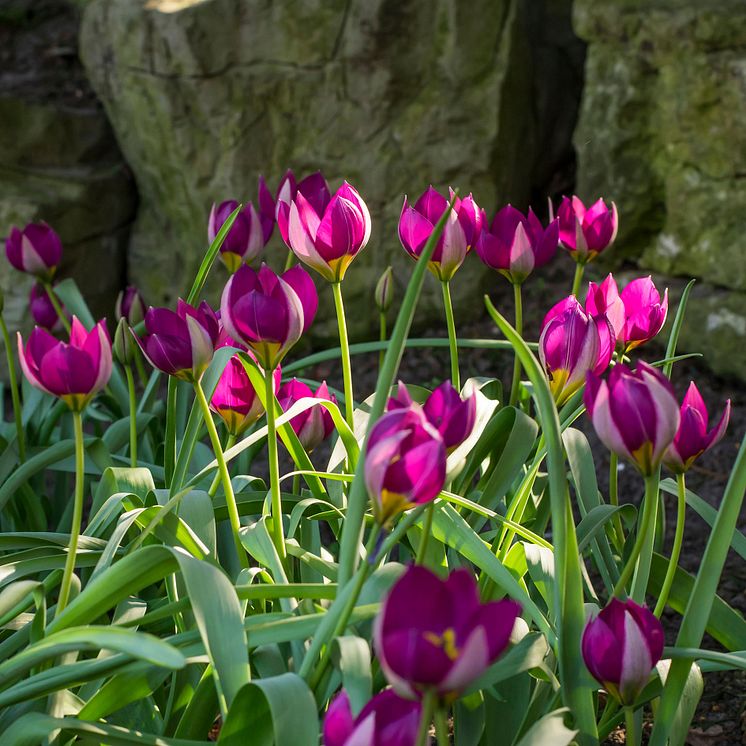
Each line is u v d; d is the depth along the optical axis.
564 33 2.61
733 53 2.04
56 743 0.88
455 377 1.02
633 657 0.78
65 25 2.95
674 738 0.90
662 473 1.82
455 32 2.29
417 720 0.68
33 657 0.80
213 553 0.93
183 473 1.01
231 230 1.12
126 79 2.39
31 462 1.15
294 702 0.76
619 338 0.96
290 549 0.94
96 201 2.50
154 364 0.87
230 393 0.94
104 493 1.03
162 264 2.54
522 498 0.97
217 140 2.37
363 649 0.78
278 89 2.34
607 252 2.39
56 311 1.42
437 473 0.72
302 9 2.29
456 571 0.67
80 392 0.82
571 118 2.66
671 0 2.17
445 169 2.37
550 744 0.77
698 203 2.17
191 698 0.93
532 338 2.35
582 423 2.05
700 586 0.86
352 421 0.96
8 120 2.47
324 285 2.42
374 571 0.88
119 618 0.94
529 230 1.04
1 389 1.42
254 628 0.83
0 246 2.36
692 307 2.20
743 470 0.85
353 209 0.88
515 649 0.87
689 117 2.14
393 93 2.33
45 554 0.97
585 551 1.07
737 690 1.19
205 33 2.29
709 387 2.15
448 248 0.97
